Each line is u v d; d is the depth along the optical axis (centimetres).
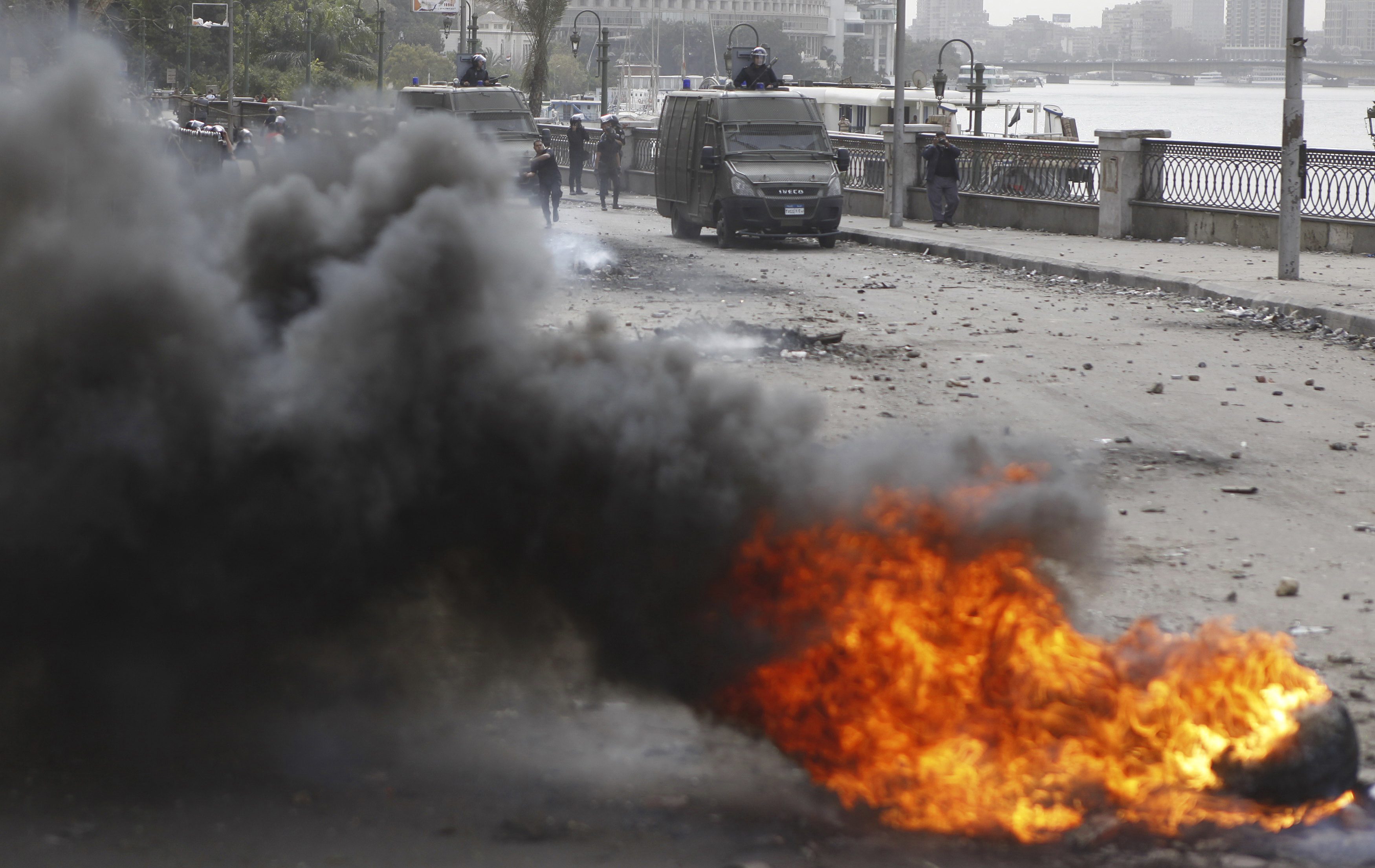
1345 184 2336
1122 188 2711
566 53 17812
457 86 3906
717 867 387
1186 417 1102
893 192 3039
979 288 2045
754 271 2256
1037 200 2936
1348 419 1102
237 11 9181
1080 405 1148
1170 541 758
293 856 390
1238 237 2528
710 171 2725
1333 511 829
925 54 19912
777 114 2766
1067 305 1842
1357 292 1791
